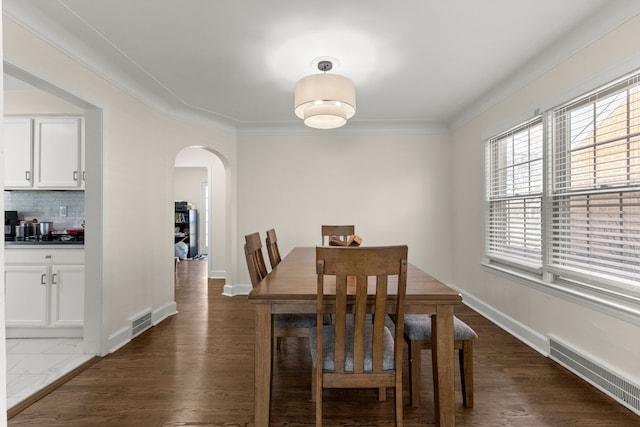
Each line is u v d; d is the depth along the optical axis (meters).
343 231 3.69
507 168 3.06
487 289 3.38
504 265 3.15
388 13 1.98
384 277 1.42
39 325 2.79
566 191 2.31
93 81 2.46
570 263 2.27
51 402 1.91
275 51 2.42
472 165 3.70
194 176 8.74
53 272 2.79
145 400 1.93
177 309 3.77
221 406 1.87
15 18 1.85
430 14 1.98
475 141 3.63
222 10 1.94
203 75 2.81
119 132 2.77
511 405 1.87
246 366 2.35
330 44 2.32
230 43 2.31
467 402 1.84
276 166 4.40
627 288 1.84
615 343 1.91
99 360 2.44
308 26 2.11
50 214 3.31
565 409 1.83
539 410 1.82
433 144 4.32
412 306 1.54
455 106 3.63
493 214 3.34
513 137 2.97
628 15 1.80
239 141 4.42
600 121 2.04
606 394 1.96
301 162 4.39
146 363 2.39
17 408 1.84
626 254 1.90
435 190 4.32
